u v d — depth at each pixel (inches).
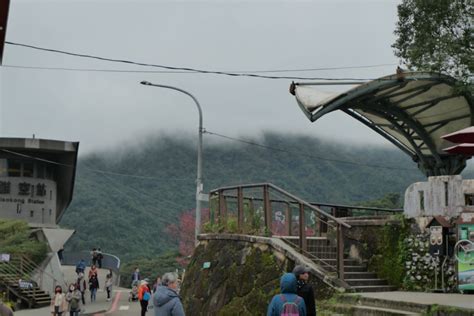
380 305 489.7
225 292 637.9
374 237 626.5
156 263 2534.5
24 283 1332.4
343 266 567.5
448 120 992.2
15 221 1673.2
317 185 4709.6
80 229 3981.3
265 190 635.5
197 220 941.2
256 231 640.4
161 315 358.6
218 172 5002.5
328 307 516.1
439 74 807.7
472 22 792.3
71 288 1023.0
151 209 4471.0
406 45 838.5
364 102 920.3
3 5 337.7
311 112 855.7
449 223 576.1
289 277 312.7
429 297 504.7
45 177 1916.8
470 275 547.8
